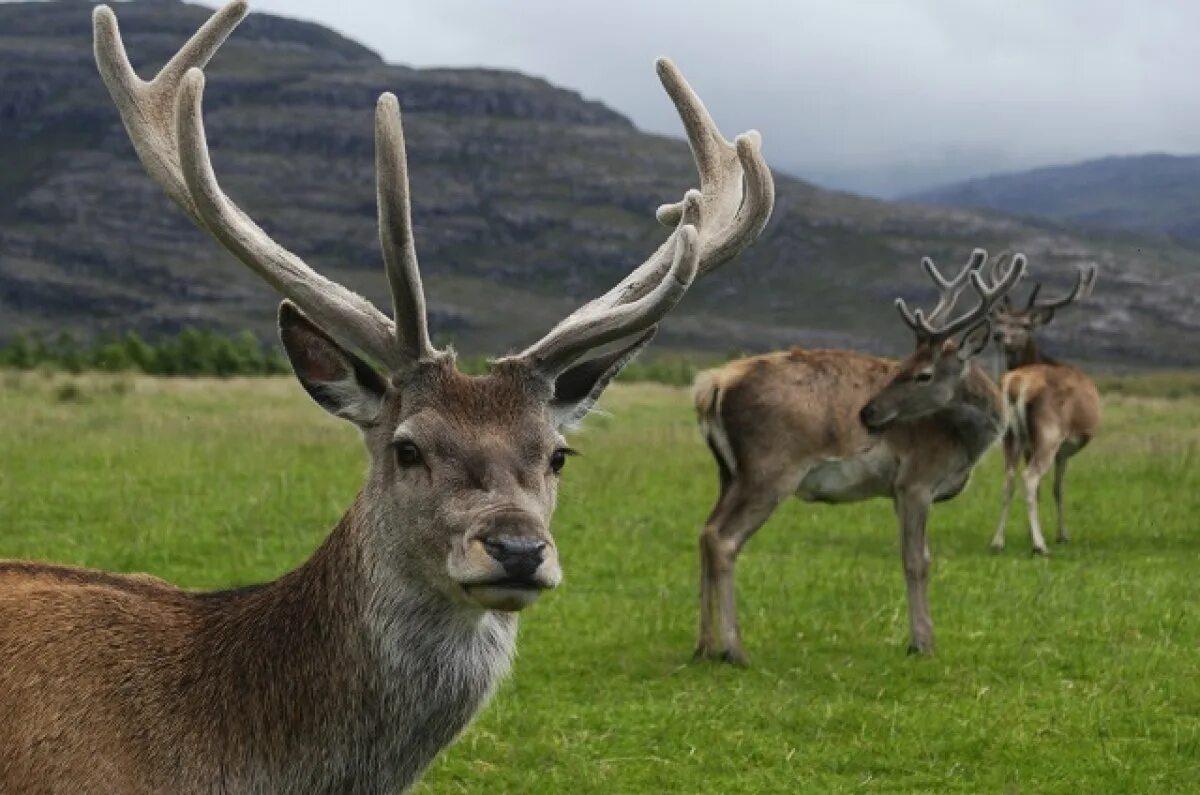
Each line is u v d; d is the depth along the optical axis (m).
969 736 7.78
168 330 152.62
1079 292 16.44
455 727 4.43
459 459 4.27
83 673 4.35
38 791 4.20
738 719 8.07
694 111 5.49
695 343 149.12
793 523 14.44
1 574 4.63
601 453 18.81
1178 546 13.82
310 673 4.42
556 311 167.38
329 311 4.49
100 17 4.91
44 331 147.50
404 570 4.34
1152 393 43.72
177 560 11.60
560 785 6.99
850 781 7.16
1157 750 7.63
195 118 4.50
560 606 10.55
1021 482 17.58
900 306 9.63
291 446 18.41
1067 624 10.34
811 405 9.53
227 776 4.36
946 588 11.59
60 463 16.25
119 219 181.00
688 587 11.39
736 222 5.07
